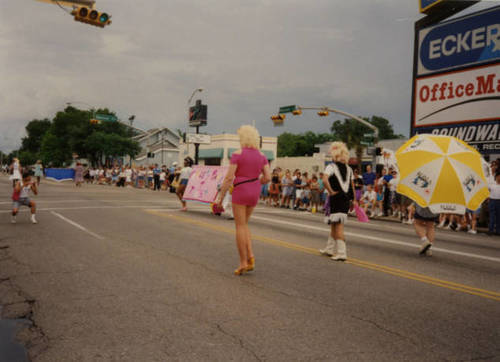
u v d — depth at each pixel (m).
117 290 4.57
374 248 7.91
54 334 3.35
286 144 90.81
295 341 3.31
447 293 4.88
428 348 3.26
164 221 10.70
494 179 12.27
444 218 13.44
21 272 5.30
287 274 5.54
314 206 18.58
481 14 15.53
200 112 36.53
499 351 3.25
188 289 4.67
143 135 68.81
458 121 16.36
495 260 7.18
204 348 3.13
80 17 11.84
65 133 72.12
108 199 17.73
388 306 4.29
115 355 2.99
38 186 27.36
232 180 5.40
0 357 2.93
